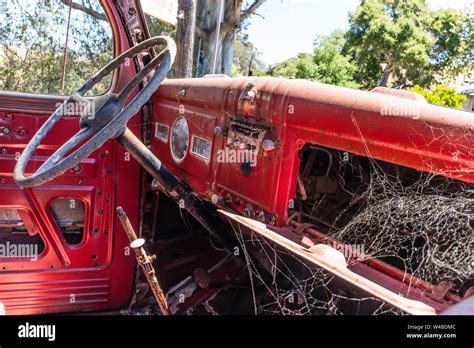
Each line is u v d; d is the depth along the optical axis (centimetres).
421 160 103
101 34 201
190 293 193
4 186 188
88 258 204
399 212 131
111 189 204
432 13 1983
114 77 207
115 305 212
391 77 1911
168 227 229
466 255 109
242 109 146
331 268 99
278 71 1611
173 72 501
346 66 1719
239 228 137
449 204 121
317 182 158
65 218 204
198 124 174
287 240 114
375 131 109
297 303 121
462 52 1923
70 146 134
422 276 109
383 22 1822
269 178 137
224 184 159
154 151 215
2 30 187
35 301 198
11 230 197
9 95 186
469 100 1111
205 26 870
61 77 201
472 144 93
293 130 130
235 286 175
